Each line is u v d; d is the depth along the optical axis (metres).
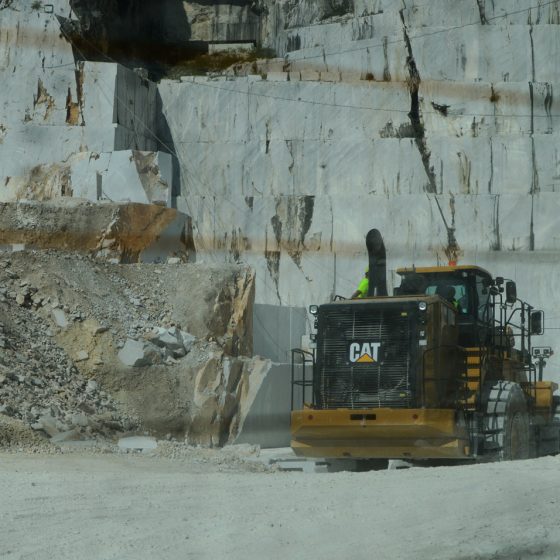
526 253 60.94
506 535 10.38
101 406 29.98
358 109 66.44
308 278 63.19
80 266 36.78
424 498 12.95
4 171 61.34
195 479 16.38
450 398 21.80
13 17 64.19
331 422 21.02
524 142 63.78
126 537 10.52
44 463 20.47
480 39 66.31
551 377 55.97
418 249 62.22
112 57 71.38
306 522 11.29
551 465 17.34
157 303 37.84
